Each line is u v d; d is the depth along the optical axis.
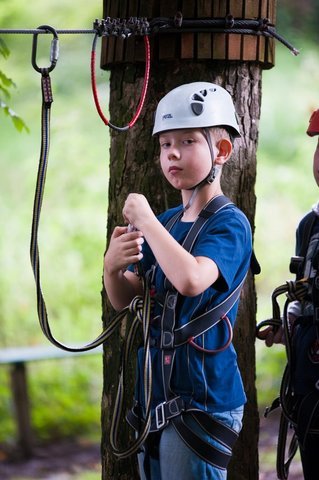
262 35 4.23
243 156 4.30
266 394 10.51
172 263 3.39
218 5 4.12
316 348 3.88
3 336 13.19
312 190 15.11
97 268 14.05
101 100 15.05
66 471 8.51
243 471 4.36
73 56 15.00
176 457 3.50
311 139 15.49
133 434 4.37
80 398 10.79
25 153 15.16
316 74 15.79
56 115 14.96
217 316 3.54
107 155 15.07
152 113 4.27
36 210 3.45
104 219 14.44
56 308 13.63
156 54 4.19
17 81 14.70
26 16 14.38
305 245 4.05
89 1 14.47
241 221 3.59
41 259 13.98
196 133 3.59
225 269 3.46
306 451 3.91
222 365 3.56
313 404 3.87
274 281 14.54
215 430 3.51
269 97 15.55
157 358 3.58
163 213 3.88
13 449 9.21
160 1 4.13
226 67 4.21
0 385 10.40
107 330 3.82
